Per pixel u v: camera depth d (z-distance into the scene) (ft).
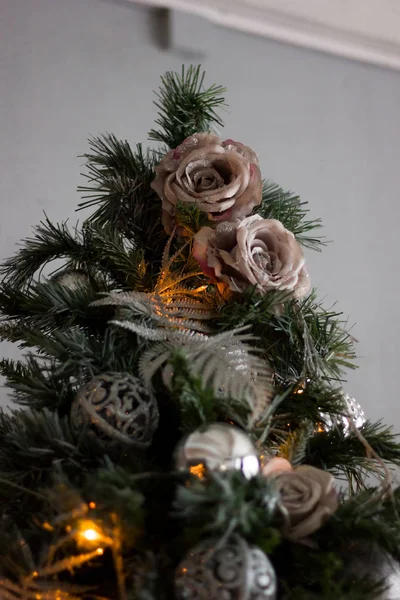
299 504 2.63
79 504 2.48
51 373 3.23
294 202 4.09
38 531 2.77
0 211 5.96
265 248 3.40
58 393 3.18
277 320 3.36
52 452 2.84
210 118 4.09
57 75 6.64
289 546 2.72
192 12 7.49
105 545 2.58
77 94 6.66
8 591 2.60
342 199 7.71
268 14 7.84
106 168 4.11
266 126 7.57
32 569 2.57
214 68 7.50
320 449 3.27
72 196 6.28
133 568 2.59
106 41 7.02
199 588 2.37
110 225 3.74
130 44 7.13
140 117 6.88
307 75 8.04
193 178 3.54
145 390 2.89
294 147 7.64
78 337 3.20
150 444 2.96
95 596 2.62
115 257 3.52
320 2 7.82
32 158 6.23
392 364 7.35
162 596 2.45
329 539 2.71
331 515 2.68
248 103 7.57
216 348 2.95
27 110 6.38
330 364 3.50
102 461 2.73
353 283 7.45
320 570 2.58
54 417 2.89
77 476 2.71
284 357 3.45
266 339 3.43
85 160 6.43
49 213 6.13
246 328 3.16
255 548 2.44
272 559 2.72
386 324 7.47
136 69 7.06
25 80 6.47
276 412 3.32
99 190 3.90
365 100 8.28
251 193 3.54
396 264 7.77
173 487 2.69
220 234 3.37
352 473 3.45
